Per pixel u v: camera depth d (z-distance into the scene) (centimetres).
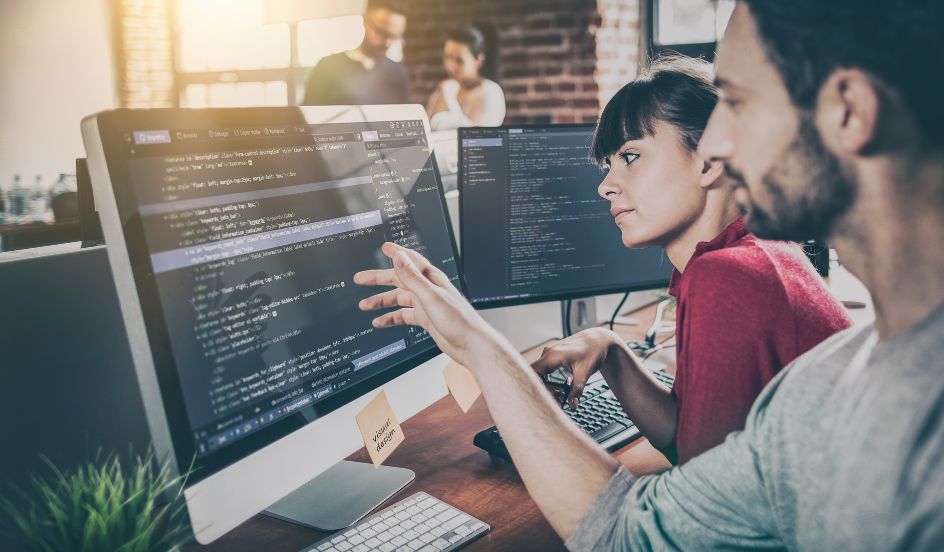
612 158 102
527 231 147
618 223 103
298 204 91
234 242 82
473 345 77
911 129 50
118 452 96
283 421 84
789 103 55
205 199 80
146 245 74
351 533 87
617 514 71
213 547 88
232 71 537
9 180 491
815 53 52
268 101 534
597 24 449
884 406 52
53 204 391
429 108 493
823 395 58
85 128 72
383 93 420
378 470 107
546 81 467
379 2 405
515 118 479
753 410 64
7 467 84
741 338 81
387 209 106
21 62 493
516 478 105
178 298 76
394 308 103
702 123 94
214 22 536
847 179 53
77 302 91
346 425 92
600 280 154
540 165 146
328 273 93
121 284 73
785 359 80
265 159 87
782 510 60
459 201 142
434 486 103
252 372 82
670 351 160
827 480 55
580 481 72
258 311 83
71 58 512
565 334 173
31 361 86
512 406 75
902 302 53
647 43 452
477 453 113
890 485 51
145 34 535
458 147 140
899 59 49
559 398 109
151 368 72
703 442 81
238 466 79
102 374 94
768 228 59
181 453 73
